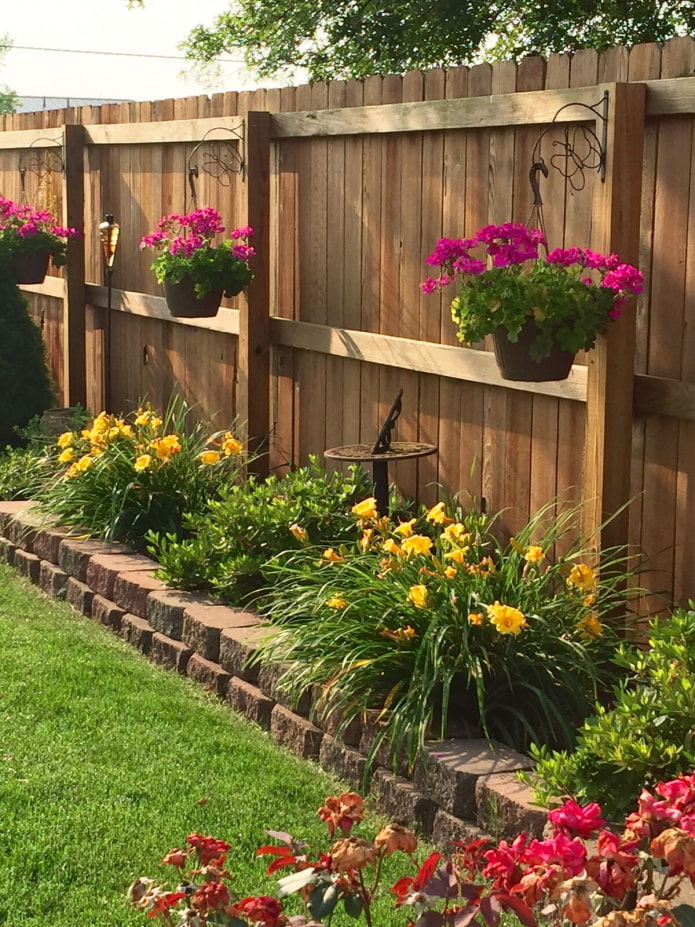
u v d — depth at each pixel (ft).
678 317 15.81
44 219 31.89
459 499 20.26
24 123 36.86
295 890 7.31
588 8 45.24
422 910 7.11
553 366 16.11
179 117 27.66
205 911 7.40
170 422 29.53
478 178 19.15
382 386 21.89
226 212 25.99
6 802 13.53
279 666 16.20
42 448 29.96
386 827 7.52
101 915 11.23
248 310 24.44
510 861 7.29
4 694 16.97
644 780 12.07
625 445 16.38
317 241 23.38
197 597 19.61
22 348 32.83
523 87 17.87
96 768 14.55
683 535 15.96
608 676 15.57
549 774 12.49
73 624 21.25
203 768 14.71
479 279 16.07
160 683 17.92
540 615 15.46
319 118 22.57
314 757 15.39
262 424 24.89
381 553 17.39
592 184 16.88
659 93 15.61
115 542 23.35
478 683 14.03
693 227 15.48
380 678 15.01
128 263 31.14
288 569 18.01
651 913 6.76
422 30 48.26
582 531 16.75
